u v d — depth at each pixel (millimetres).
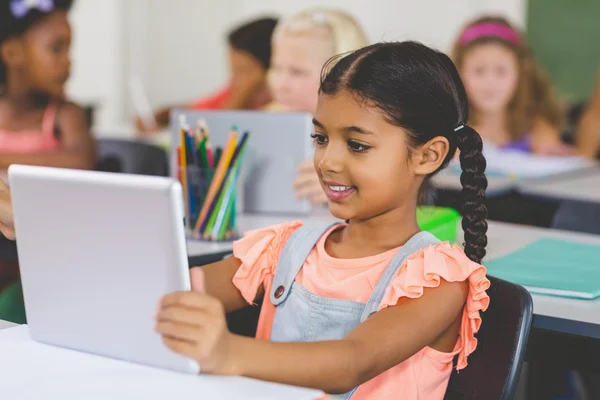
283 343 1017
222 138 2162
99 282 979
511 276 1566
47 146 3176
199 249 1797
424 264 1189
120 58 6102
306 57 2975
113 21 6035
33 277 1033
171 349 938
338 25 2990
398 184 1211
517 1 5309
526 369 2422
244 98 3721
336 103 1194
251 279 1363
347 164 1194
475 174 1319
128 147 3064
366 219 1273
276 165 2162
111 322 990
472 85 3627
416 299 1166
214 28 6105
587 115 4090
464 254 1224
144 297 950
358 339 1091
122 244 942
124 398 900
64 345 1047
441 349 1226
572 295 1465
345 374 1035
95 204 945
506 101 3668
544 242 1902
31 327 1066
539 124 3725
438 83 1235
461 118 1289
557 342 1386
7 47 3129
